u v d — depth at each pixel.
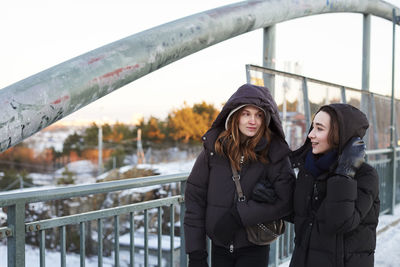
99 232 1.81
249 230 1.74
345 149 1.51
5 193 1.48
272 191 1.70
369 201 1.51
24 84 1.25
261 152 1.79
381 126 7.48
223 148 1.81
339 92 5.56
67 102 1.37
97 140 84.25
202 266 1.81
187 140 78.06
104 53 1.61
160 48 1.91
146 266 2.08
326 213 1.47
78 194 1.64
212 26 2.44
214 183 1.79
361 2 6.61
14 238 1.46
